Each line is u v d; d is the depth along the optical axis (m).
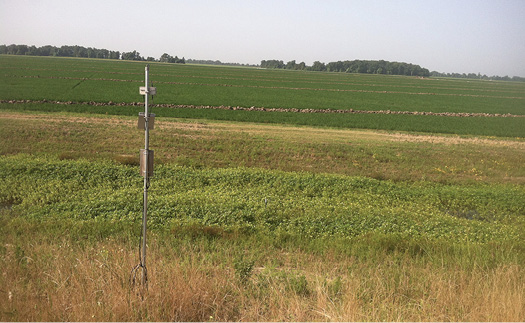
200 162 21.62
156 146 24.44
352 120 38.91
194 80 80.50
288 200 15.55
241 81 85.75
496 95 83.44
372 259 9.95
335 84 94.19
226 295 7.02
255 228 12.26
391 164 23.83
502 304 6.55
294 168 21.73
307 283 7.98
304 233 12.26
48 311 6.19
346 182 18.53
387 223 13.17
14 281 7.23
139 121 6.73
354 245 10.92
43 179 16.59
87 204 13.66
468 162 24.91
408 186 19.44
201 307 6.62
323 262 9.62
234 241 10.95
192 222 11.99
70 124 28.19
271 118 37.53
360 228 12.73
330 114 42.75
